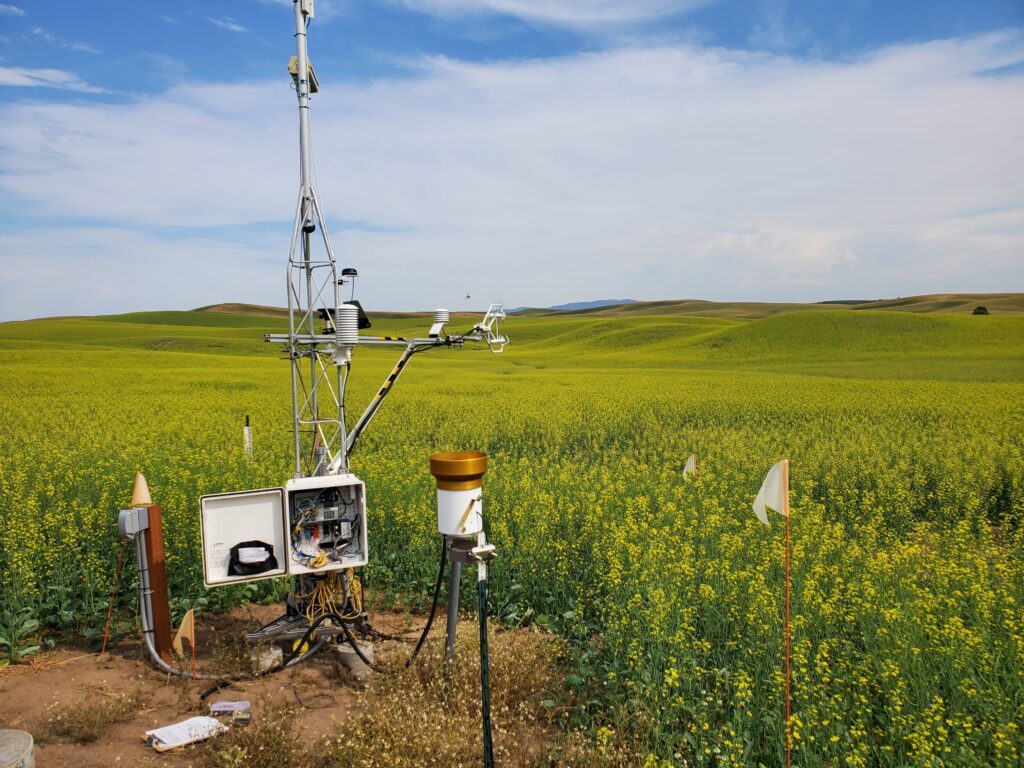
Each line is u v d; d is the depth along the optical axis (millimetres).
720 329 98500
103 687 6379
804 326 86250
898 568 8156
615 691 6129
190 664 6945
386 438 21078
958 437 20188
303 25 7379
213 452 16188
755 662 6312
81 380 40625
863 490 13914
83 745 5461
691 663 6086
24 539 8555
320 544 7043
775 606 6652
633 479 13516
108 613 7652
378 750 4984
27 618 7297
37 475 12398
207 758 5082
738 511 11523
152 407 27812
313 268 7641
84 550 9273
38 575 8016
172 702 6219
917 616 6512
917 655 5773
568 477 13125
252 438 18531
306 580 7301
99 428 21203
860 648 6891
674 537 9055
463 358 87062
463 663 6223
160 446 17609
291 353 7480
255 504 6766
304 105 7469
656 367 69875
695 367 68875
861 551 8883
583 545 9797
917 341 76250
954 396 33312
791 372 58156
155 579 6902
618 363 76438
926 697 5465
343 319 7266
